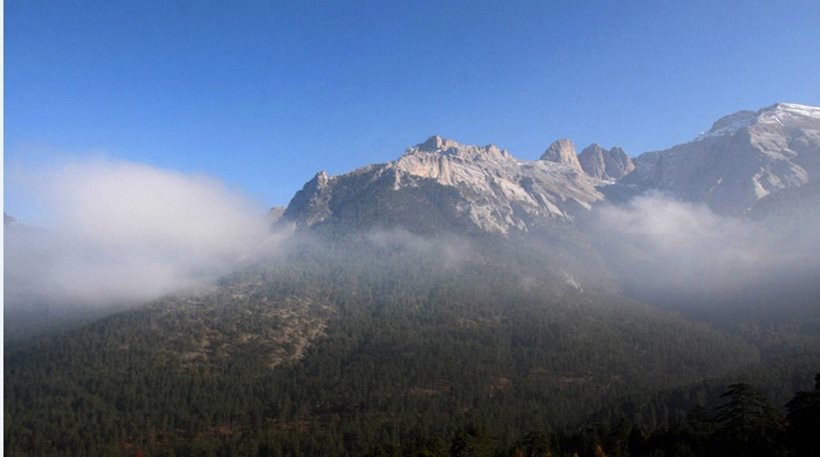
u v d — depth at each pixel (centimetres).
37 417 18825
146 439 18338
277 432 18588
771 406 12169
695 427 13662
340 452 16838
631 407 19288
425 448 14638
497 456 14738
